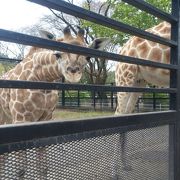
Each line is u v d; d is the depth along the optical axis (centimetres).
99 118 174
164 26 513
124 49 563
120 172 194
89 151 169
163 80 520
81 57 385
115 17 1434
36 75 428
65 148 155
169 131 239
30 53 453
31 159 139
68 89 158
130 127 198
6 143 128
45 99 420
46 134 144
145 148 215
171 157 242
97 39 398
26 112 417
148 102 1454
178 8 241
